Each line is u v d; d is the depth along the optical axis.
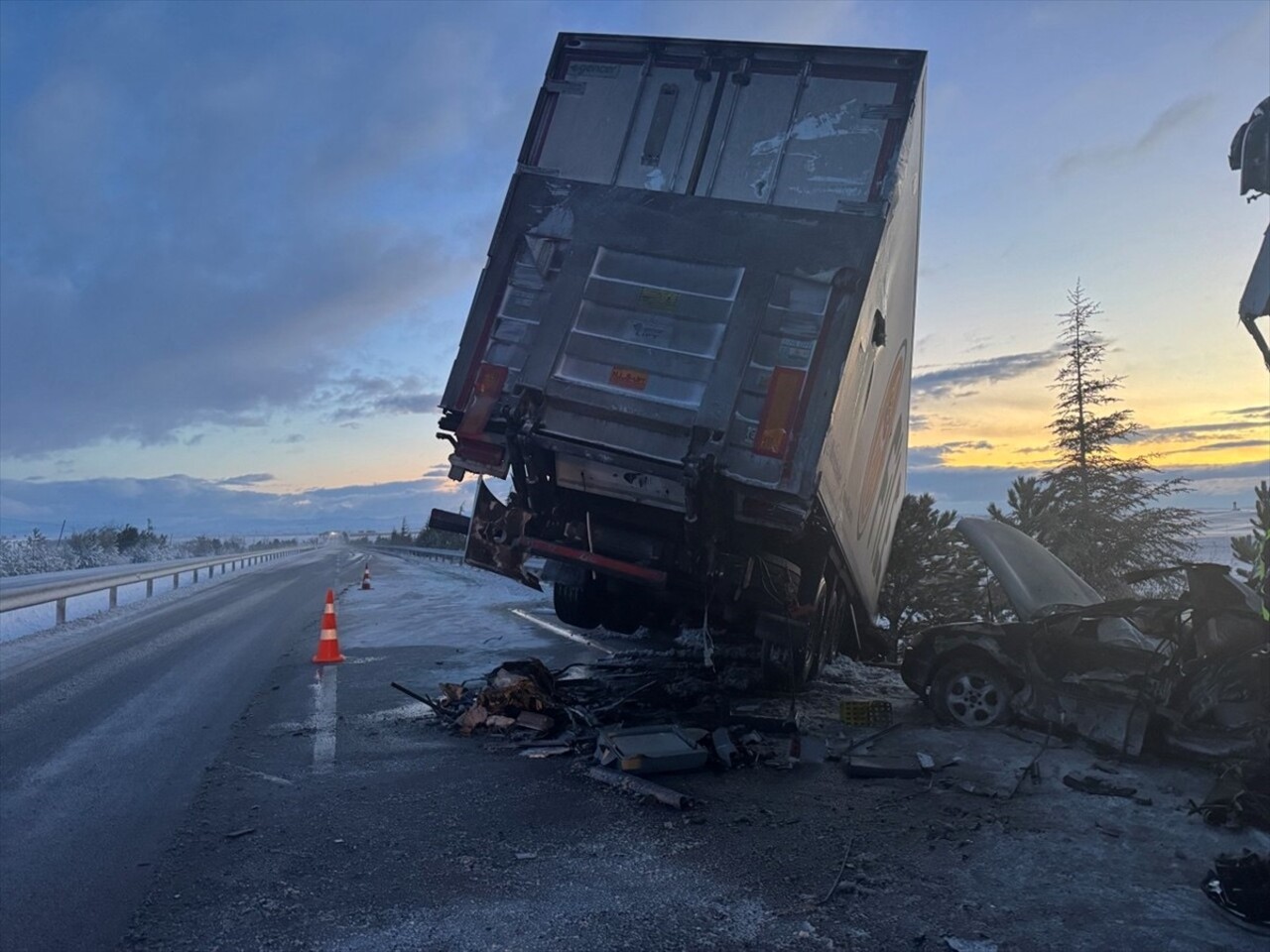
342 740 6.91
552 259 6.75
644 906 3.76
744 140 6.69
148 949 3.50
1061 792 5.23
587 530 7.46
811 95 6.65
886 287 6.96
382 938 3.52
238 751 6.65
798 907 3.73
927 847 4.41
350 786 5.64
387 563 45.78
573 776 5.77
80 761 6.48
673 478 6.29
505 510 7.72
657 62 6.98
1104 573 15.52
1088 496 16.92
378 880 4.11
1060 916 3.63
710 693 8.45
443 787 5.57
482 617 15.55
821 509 6.54
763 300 6.24
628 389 6.38
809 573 7.65
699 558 7.01
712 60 6.86
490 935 3.52
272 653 12.04
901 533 13.62
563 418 6.50
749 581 7.44
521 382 6.53
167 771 6.15
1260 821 4.50
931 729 6.89
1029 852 4.32
